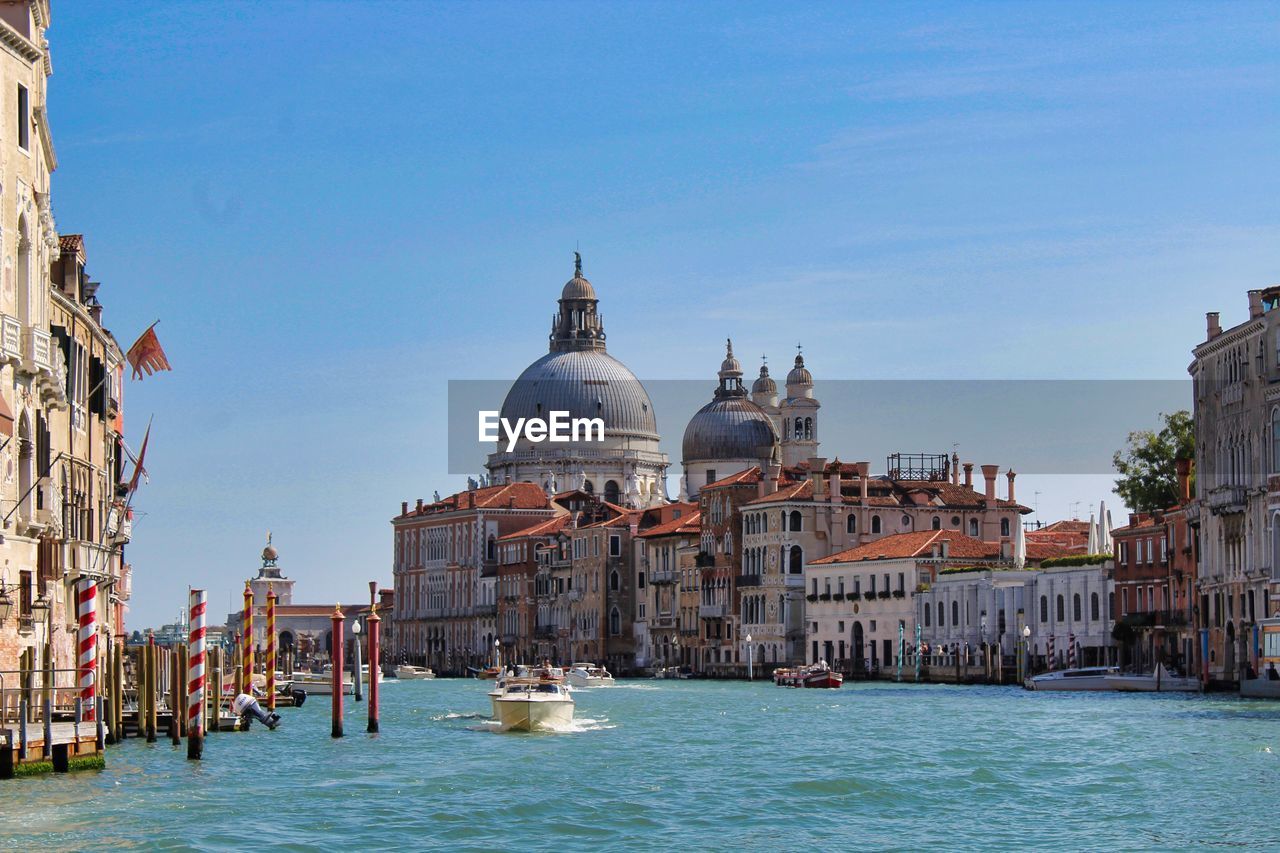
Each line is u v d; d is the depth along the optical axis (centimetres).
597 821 5222
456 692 15425
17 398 6088
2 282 5862
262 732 8488
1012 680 14575
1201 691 11575
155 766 6444
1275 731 7912
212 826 4988
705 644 19225
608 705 11531
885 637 16488
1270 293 11356
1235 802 5562
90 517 7431
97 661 6062
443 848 4762
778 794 5803
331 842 4819
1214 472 11975
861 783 6053
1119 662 13562
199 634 6600
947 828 5122
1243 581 11425
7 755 5484
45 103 6347
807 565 17662
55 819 5019
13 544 6084
